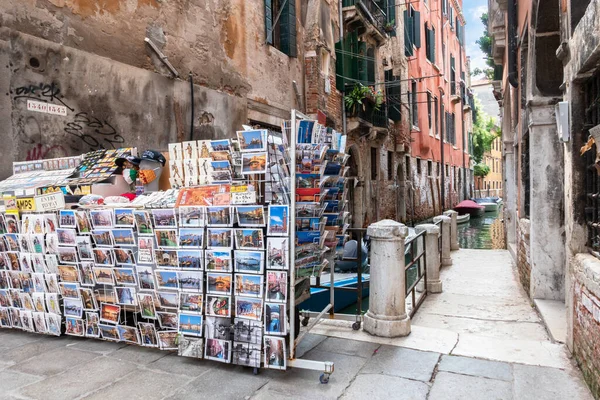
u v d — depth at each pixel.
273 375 3.53
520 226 7.88
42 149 5.95
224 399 3.13
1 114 5.50
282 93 11.77
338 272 8.13
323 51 14.10
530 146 6.26
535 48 5.95
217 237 3.61
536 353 3.99
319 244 3.77
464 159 39.28
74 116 6.38
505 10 10.34
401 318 4.38
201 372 3.57
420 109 25.86
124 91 7.16
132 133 7.27
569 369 3.64
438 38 30.42
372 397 3.18
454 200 34.81
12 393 3.19
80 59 6.48
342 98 15.52
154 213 3.80
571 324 3.94
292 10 12.16
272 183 3.53
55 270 4.25
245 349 3.55
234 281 3.58
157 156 5.42
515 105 9.59
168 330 3.88
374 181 19.11
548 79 5.98
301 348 4.05
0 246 4.50
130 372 3.55
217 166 3.71
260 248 3.49
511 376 3.52
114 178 5.15
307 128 3.67
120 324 4.10
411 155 24.61
